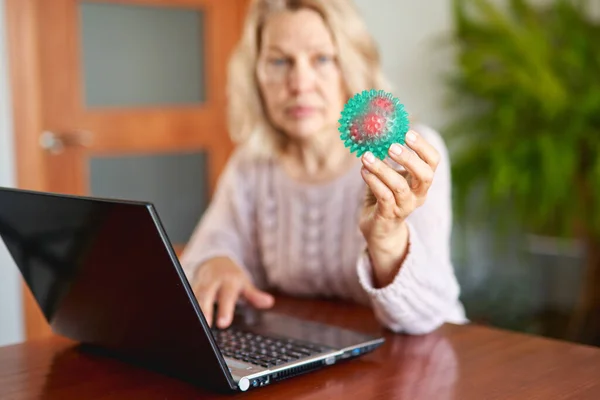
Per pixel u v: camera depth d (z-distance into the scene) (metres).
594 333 3.07
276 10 1.33
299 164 1.41
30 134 2.59
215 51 3.00
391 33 3.36
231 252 1.40
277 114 1.34
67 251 0.86
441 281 1.05
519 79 3.03
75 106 2.70
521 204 3.08
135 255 0.76
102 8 2.74
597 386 0.85
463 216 3.27
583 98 2.98
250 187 1.46
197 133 3.00
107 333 0.94
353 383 0.87
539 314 3.27
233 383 0.82
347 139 0.88
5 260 2.48
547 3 3.48
